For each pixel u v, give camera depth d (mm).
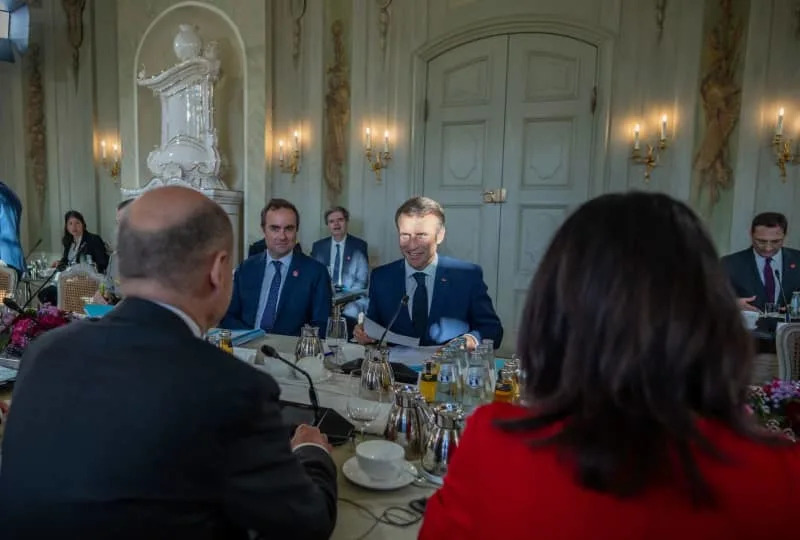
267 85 4859
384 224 4852
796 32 3695
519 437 539
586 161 4262
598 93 4184
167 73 4672
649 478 460
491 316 2174
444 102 4629
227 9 4891
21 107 5797
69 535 664
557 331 538
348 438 1224
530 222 4449
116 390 699
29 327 1732
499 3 4348
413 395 1228
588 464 471
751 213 3867
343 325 1941
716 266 511
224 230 870
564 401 523
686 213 534
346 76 4879
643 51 4043
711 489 453
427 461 1074
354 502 978
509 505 515
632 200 545
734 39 3861
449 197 4676
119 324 770
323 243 4613
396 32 4676
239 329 2348
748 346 505
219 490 691
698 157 4000
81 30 5594
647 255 497
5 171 5816
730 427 494
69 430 690
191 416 682
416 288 2197
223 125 5086
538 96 4352
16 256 4449
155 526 663
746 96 3820
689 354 473
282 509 723
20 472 693
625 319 484
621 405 486
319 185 4945
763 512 458
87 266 3084
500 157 4488
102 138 5699
